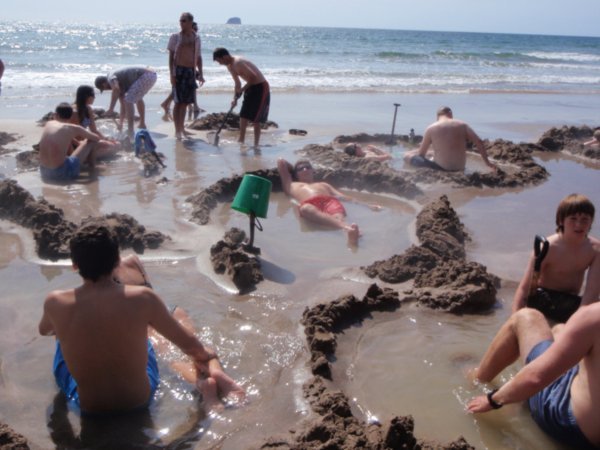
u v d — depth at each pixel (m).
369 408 3.70
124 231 6.10
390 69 30.19
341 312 4.75
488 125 14.31
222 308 4.86
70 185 8.05
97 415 3.56
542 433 3.50
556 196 8.60
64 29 69.06
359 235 6.73
